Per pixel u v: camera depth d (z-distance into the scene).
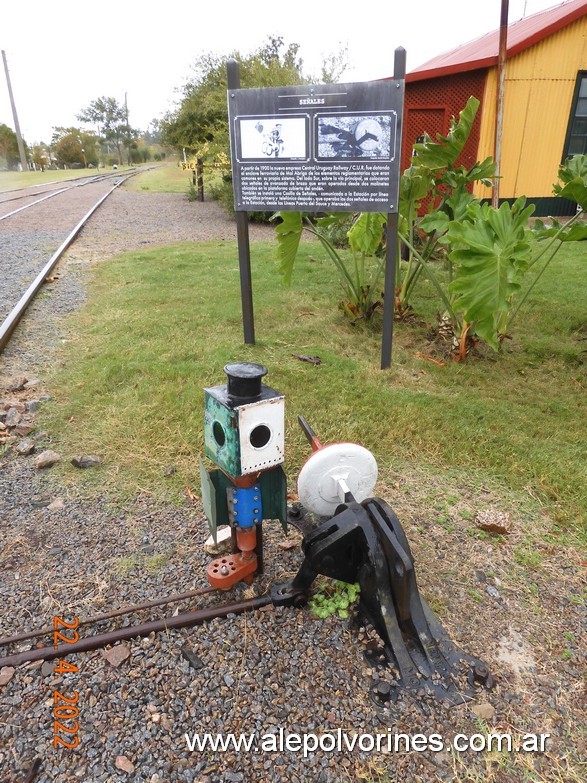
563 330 5.81
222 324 5.84
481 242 4.09
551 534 2.81
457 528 2.83
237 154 4.73
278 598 2.26
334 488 2.45
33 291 6.87
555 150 11.50
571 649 2.14
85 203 18.38
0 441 3.61
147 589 2.40
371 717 1.85
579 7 10.25
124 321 5.93
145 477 3.23
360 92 4.25
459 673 2.01
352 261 8.98
